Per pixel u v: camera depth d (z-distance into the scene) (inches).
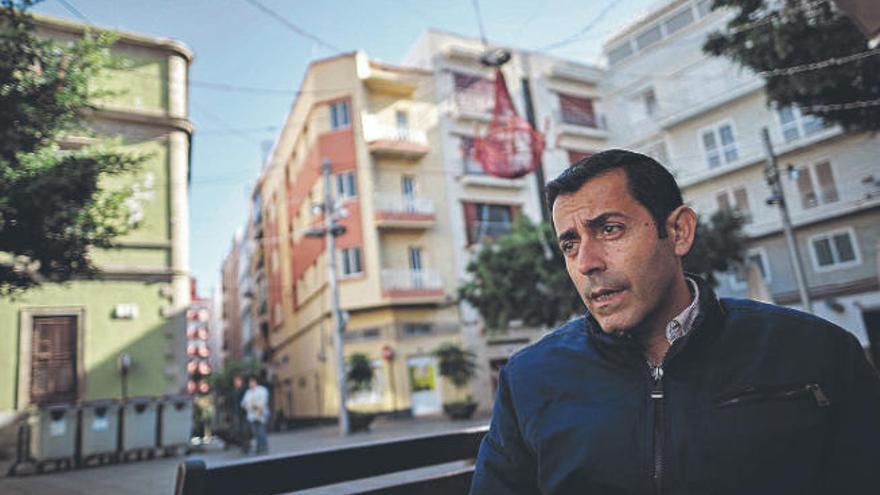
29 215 245.4
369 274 842.2
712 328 44.1
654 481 40.7
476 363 861.8
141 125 559.8
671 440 41.0
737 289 855.1
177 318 560.1
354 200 868.6
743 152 853.8
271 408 1291.8
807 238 812.0
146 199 555.2
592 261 44.2
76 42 270.7
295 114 1042.1
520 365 51.6
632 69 989.8
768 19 328.2
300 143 1017.5
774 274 834.2
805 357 41.4
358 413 652.1
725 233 701.3
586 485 43.3
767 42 335.3
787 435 39.1
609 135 1018.7
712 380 42.1
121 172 291.7
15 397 486.3
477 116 948.6
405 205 878.4
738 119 863.1
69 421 438.3
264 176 1384.1
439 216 903.1
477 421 660.7
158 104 571.8
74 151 276.1
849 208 760.3
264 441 456.8
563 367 48.5
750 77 836.0
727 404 40.8
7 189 233.8
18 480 377.1
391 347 821.9
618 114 1013.8
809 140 788.6
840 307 764.0
